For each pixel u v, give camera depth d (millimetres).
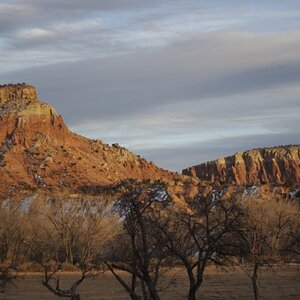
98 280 62469
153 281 24000
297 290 53875
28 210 90438
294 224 61781
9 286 52469
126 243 26719
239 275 66125
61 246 82812
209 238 23000
